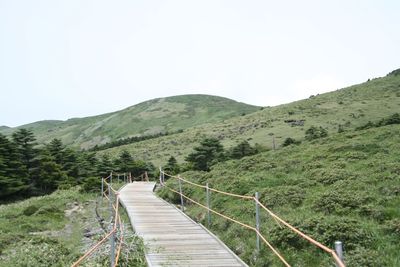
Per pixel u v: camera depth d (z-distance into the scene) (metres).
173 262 11.97
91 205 34.03
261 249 12.10
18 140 64.25
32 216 28.64
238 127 133.88
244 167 28.33
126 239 14.45
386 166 19.27
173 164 71.06
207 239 15.11
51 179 61.22
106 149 154.88
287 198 16.72
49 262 15.01
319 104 141.88
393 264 9.26
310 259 10.60
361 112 117.12
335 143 31.81
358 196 14.69
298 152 31.16
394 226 11.27
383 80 163.62
